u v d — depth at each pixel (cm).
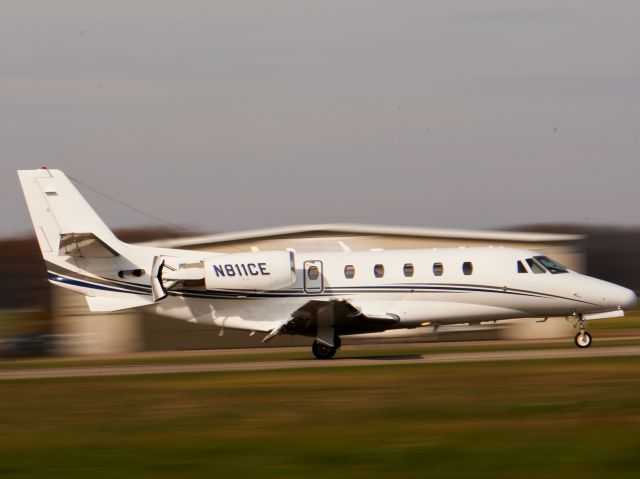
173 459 4644
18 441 5309
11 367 10719
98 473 4378
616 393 6425
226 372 8644
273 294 9706
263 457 4631
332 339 9619
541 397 6334
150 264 9894
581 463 4334
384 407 6103
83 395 7294
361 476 4200
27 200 9900
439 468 4306
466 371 7962
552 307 9869
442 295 9694
